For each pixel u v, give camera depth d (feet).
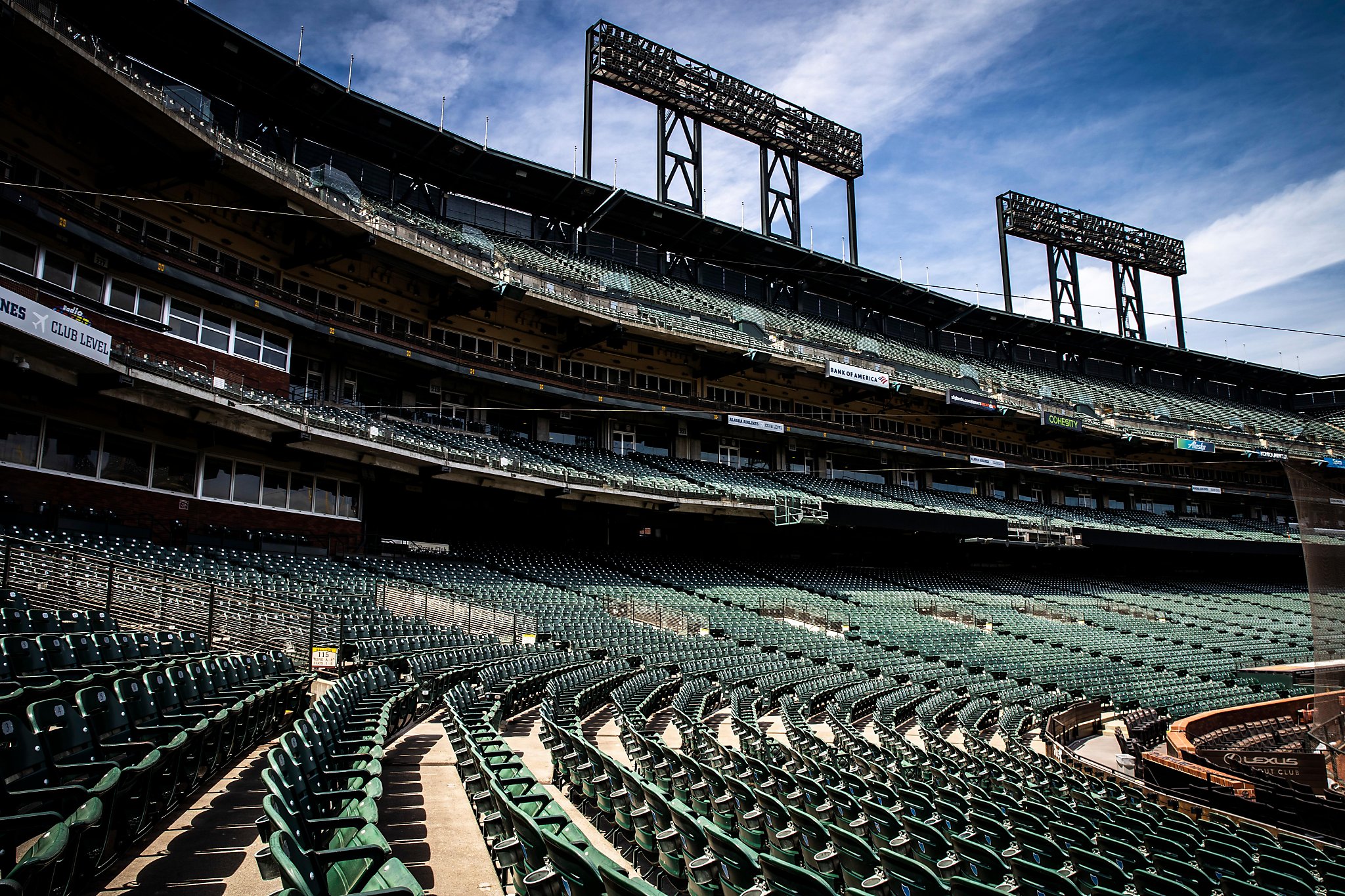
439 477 96.58
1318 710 48.44
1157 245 213.87
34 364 59.72
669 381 133.08
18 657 30.35
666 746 33.88
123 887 19.77
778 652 92.17
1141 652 114.42
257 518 84.48
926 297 172.86
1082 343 201.67
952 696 75.56
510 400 118.01
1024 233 197.88
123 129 69.51
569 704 47.26
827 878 22.81
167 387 66.64
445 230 109.81
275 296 85.56
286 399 87.76
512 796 23.88
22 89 66.49
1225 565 190.49
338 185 89.61
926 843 25.54
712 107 148.25
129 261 72.59
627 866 26.43
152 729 25.79
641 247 148.97
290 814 17.62
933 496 159.33
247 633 50.78
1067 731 73.31
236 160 75.15
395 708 39.55
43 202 65.87
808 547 147.95
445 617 75.77
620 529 130.11
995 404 155.53
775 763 39.68
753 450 146.72
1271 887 26.76
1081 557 174.09
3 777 19.20
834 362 136.15
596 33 137.59
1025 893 22.85
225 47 92.43
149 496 74.23
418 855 24.41
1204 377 226.17
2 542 45.11
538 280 108.78
